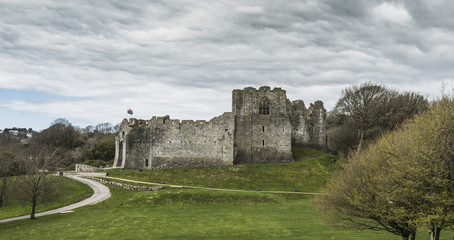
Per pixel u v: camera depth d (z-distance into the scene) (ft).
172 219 164.04
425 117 101.09
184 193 217.97
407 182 87.81
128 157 320.29
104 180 269.23
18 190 204.44
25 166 214.07
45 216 180.14
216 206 199.31
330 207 109.09
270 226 145.59
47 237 135.95
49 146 474.08
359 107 307.99
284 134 318.24
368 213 97.30
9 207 212.64
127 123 334.24
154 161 309.63
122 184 253.44
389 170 95.61
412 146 94.32
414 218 88.02
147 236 132.46
